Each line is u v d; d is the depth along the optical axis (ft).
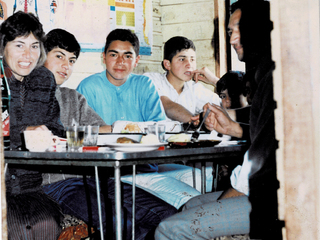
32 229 4.67
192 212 3.91
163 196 6.14
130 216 5.28
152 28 9.39
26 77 6.33
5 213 3.33
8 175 5.37
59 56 8.05
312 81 3.20
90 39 8.55
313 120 3.20
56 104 6.70
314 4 3.20
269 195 3.81
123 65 8.88
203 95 9.41
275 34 3.29
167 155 3.95
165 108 9.30
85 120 7.64
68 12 8.26
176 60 9.31
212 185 8.04
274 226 3.70
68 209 5.51
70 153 3.67
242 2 5.78
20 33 6.30
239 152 5.05
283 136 3.27
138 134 4.96
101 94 8.65
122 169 7.04
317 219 3.19
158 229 3.95
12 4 7.51
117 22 8.93
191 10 9.49
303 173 3.22
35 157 3.85
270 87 4.02
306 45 3.21
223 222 3.79
